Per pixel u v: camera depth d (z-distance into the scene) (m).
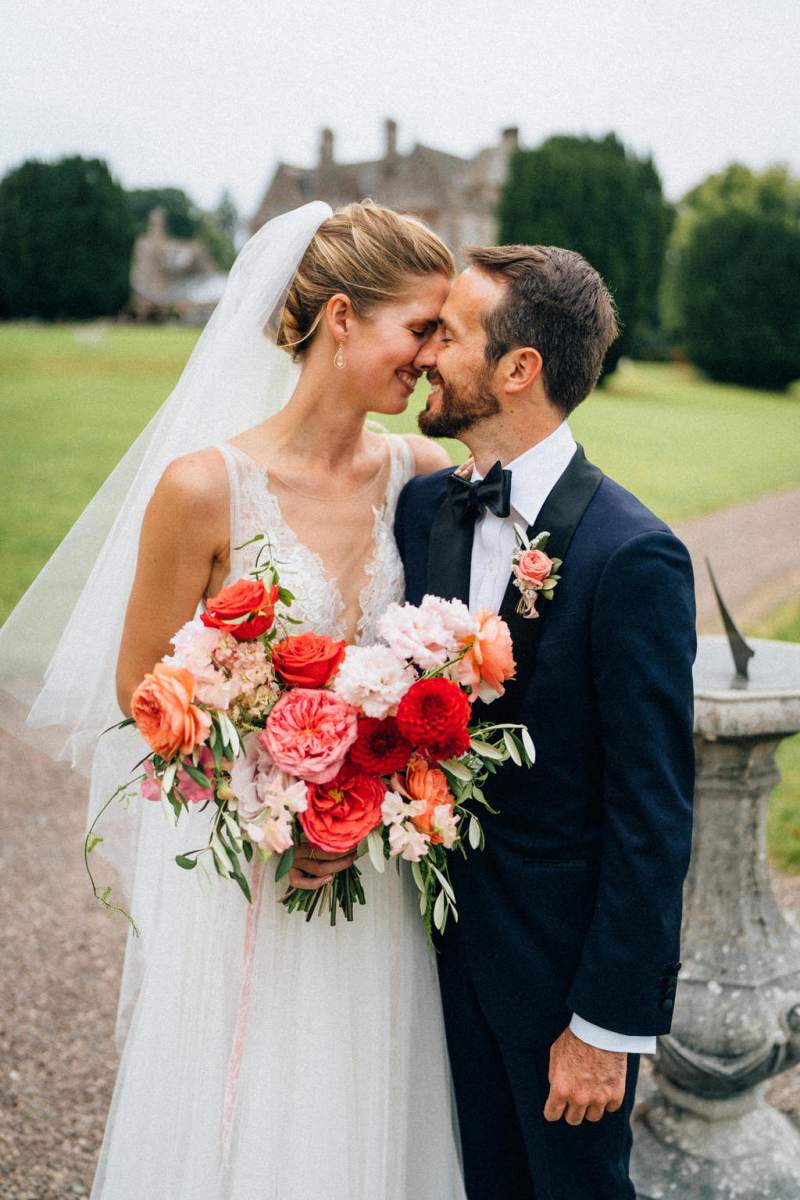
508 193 25.20
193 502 1.63
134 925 1.77
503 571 1.66
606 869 1.54
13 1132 2.44
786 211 36.53
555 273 1.58
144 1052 1.72
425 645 1.44
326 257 1.69
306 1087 1.61
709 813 2.20
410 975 1.73
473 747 1.50
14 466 11.88
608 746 1.55
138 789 1.88
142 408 16.78
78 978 3.16
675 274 29.48
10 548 8.54
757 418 22.02
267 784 1.46
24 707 1.88
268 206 50.25
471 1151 1.76
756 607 7.85
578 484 1.63
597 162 24.58
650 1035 1.52
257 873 1.59
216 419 1.85
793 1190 2.20
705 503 12.15
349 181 47.94
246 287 1.81
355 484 1.82
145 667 1.73
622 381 26.61
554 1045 1.61
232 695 1.41
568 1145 1.64
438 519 1.75
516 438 1.65
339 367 1.71
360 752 1.44
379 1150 1.67
